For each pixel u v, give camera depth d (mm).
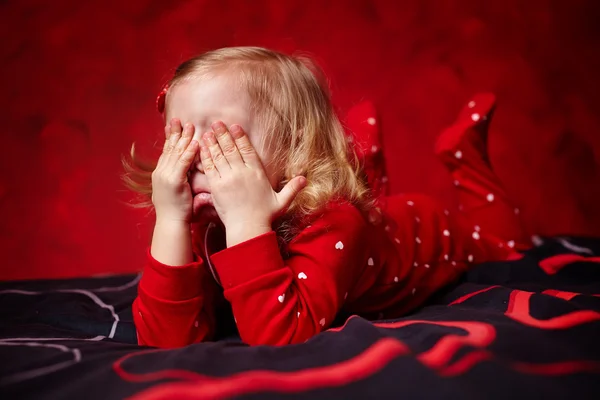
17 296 1142
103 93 2254
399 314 1070
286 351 677
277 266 798
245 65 909
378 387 558
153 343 838
